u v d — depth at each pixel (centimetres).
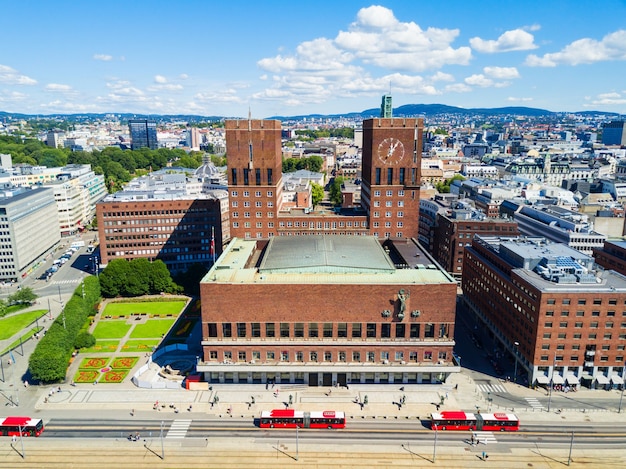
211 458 10225
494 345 15700
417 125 16775
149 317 17900
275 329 12712
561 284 13050
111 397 12544
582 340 12812
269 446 10619
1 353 15150
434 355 12738
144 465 10031
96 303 18812
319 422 11206
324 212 18788
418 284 12425
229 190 17450
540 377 13025
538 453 10444
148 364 13962
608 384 13050
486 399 12500
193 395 12594
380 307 12550
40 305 19238
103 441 10794
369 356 12762
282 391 12662
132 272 19775
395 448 10562
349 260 13812
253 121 16862
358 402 12250
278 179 18275
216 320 12662
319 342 12638
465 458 10256
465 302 18800
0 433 10988
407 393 12644
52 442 10756
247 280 12731
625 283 13288
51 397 12556
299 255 14225
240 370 12606
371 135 17100
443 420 11144
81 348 15262
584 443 10788
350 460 10169
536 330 12781
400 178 17225
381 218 17538
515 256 14800
